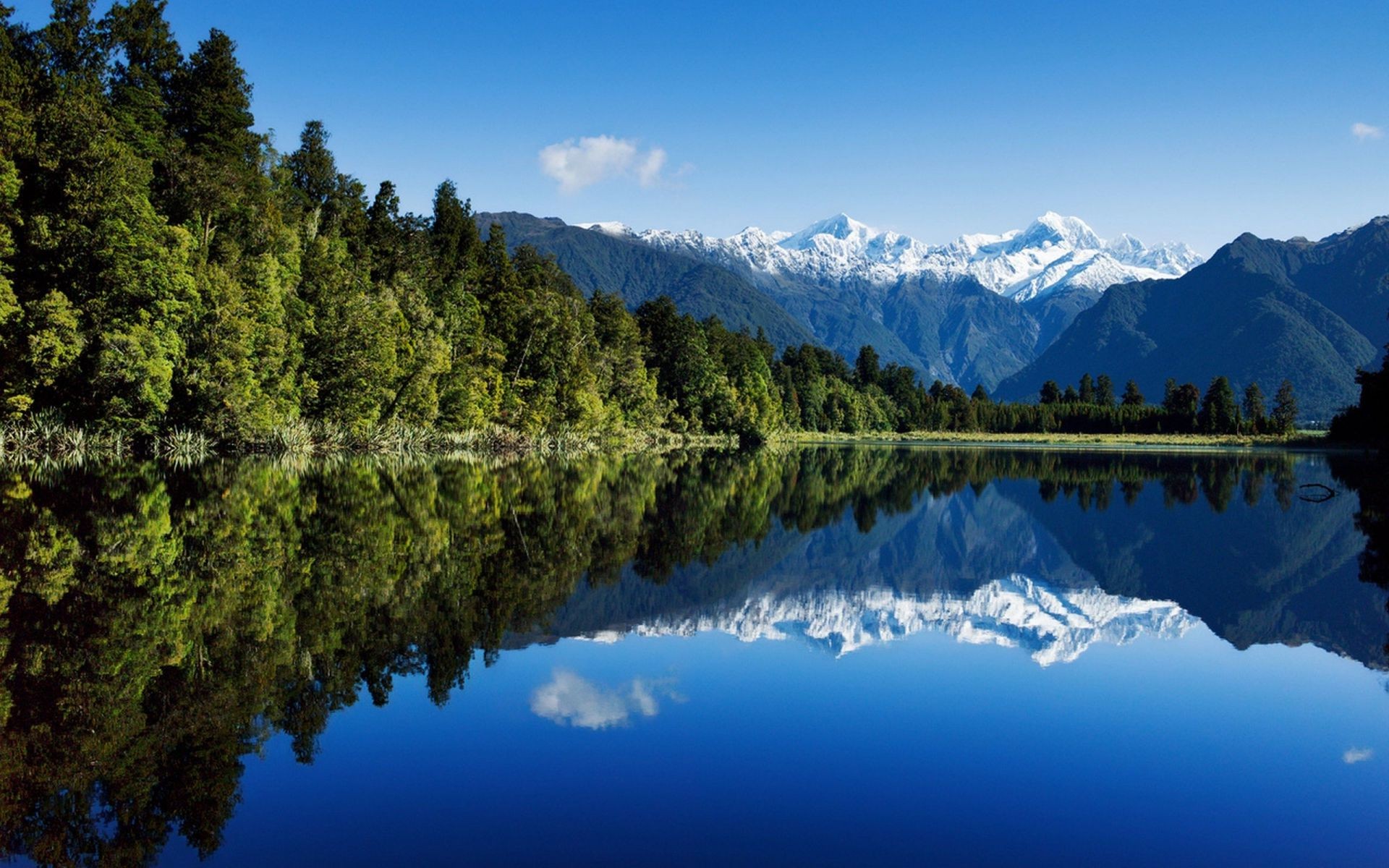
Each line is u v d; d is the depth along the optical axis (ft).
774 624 63.05
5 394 144.56
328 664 48.57
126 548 76.28
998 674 51.55
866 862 29.19
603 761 37.24
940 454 370.73
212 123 204.74
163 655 48.60
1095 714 44.80
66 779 34.09
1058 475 238.68
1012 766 37.78
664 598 69.87
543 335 292.61
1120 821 32.81
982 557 98.53
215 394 168.14
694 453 318.65
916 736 41.14
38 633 51.42
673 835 30.83
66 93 157.17
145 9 189.98
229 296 170.40
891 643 58.70
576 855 29.27
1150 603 73.72
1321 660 55.67
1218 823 32.81
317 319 207.51
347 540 86.22
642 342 416.05
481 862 28.58
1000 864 29.35
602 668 50.60
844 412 601.62
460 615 60.44
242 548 78.84
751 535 109.09
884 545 105.60
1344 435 463.01
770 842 30.48
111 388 152.25
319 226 248.73
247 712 41.27
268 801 32.76
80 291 151.33
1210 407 605.31
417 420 233.96
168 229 157.07
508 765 36.55
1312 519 135.03
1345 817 33.55
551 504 128.47
